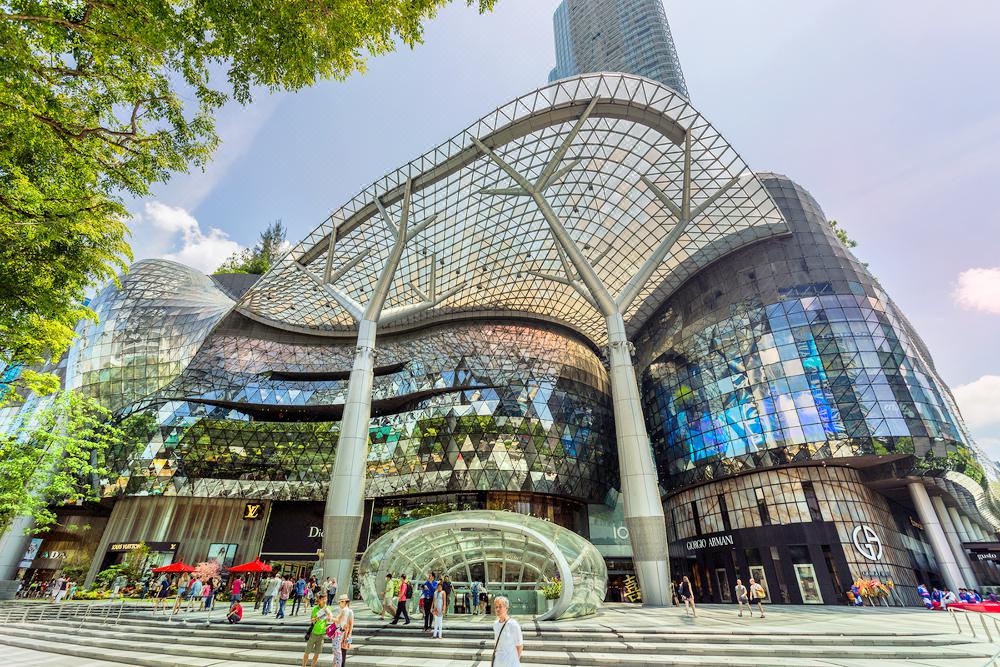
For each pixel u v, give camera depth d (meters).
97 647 13.77
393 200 35.56
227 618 15.58
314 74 7.68
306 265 40.47
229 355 47.25
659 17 116.31
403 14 7.39
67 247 8.59
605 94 30.48
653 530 22.75
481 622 15.89
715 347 39.44
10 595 32.62
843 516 31.12
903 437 29.97
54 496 37.03
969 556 38.56
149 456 38.19
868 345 33.16
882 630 13.95
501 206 39.66
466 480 38.78
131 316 42.66
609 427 49.28
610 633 12.98
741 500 35.00
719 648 11.20
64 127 7.38
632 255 44.97
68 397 30.48
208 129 8.52
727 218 39.72
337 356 51.06
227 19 6.52
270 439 40.94
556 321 52.84
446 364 45.72
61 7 6.21
